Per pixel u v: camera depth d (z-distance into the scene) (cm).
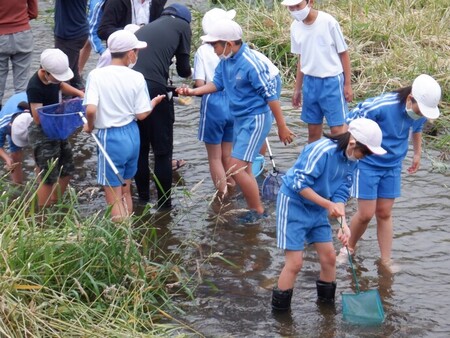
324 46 905
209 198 880
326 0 1428
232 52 797
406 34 1316
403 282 731
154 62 820
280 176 892
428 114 699
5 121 854
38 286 625
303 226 666
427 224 835
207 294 705
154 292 688
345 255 769
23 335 599
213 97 864
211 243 792
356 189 738
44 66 796
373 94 1158
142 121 829
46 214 748
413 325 665
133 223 744
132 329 624
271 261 762
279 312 679
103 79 764
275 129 1077
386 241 757
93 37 1026
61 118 805
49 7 1528
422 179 943
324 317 676
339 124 925
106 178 775
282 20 1355
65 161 845
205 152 1001
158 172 846
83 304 635
